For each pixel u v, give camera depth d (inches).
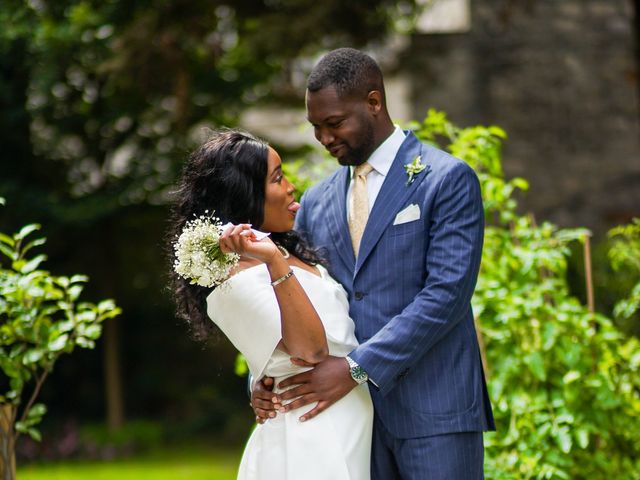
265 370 100.5
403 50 313.6
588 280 149.6
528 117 348.2
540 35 348.5
